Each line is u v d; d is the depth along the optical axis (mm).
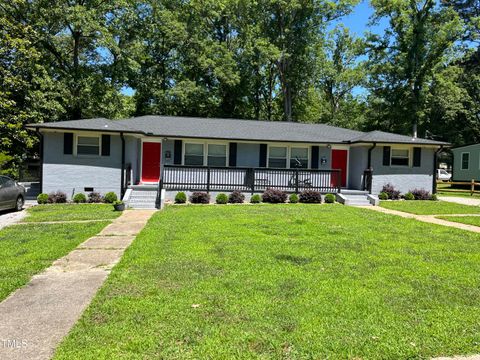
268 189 16281
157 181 17875
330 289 4676
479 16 33812
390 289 4730
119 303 4094
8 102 15758
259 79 32906
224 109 31484
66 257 6227
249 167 17203
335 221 10469
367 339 3348
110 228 9109
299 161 18844
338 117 36875
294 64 32719
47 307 4023
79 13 20953
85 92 22375
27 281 4922
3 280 4902
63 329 3486
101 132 15070
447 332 3516
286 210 12867
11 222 10164
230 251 6566
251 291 4535
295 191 16719
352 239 7914
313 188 17016
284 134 19156
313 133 20062
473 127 34406
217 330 3457
